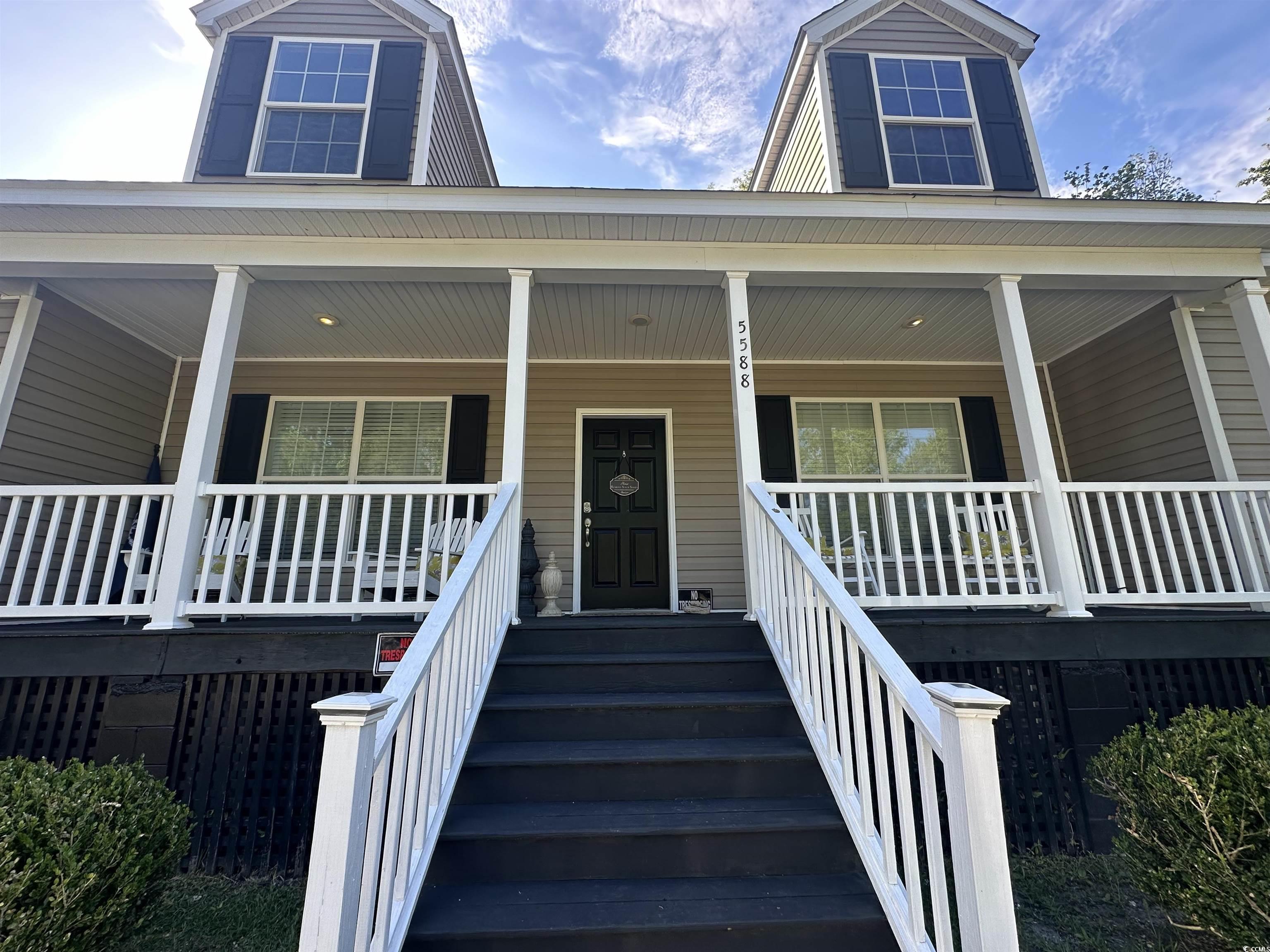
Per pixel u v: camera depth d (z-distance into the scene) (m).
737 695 2.92
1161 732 2.56
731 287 4.14
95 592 4.90
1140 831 2.36
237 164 5.25
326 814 1.40
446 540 3.64
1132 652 3.43
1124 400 5.41
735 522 5.83
